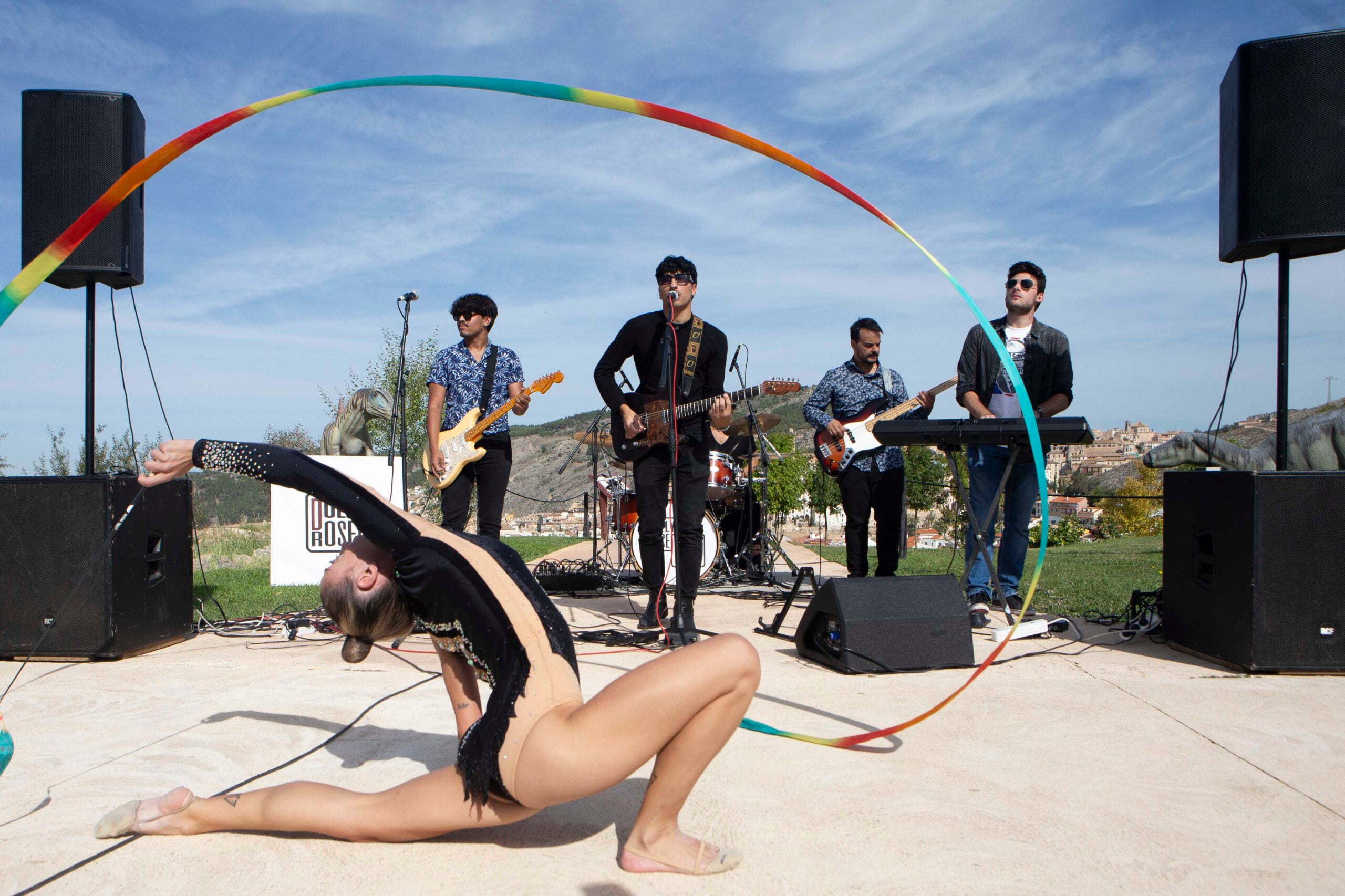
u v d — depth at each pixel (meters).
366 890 1.71
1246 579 3.41
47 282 4.18
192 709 3.05
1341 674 3.39
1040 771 2.36
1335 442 8.34
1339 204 3.45
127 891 1.71
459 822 1.75
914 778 2.31
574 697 1.69
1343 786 2.24
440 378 4.91
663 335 4.25
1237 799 2.15
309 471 1.76
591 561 7.01
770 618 5.03
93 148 4.00
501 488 4.96
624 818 2.08
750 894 1.68
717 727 1.66
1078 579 6.97
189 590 4.49
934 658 3.52
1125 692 3.17
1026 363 4.84
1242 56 3.60
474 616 1.71
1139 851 1.87
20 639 3.84
